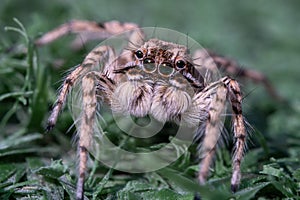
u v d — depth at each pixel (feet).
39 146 0.18
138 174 0.16
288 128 0.20
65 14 0.23
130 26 0.19
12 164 0.16
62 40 0.21
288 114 0.21
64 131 0.18
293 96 0.22
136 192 0.16
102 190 0.16
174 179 0.16
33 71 0.18
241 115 0.16
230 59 0.19
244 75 0.21
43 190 0.15
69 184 0.16
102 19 0.24
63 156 0.17
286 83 0.23
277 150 0.17
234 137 0.15
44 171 0.16
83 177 0.15
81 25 0.19
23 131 0.18
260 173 0.16
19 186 0.16
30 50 0.18
